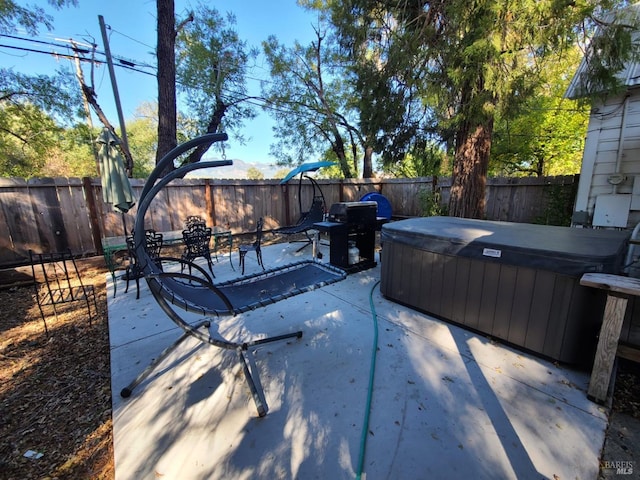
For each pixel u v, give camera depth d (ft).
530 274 6.93
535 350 7.06
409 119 14.67
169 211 18.58
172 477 4.28
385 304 10.37
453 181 14.25
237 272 14.52
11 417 5.55
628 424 5.08
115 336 8.48
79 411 5.68
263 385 6.24
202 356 7.41
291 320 9.24
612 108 12.45
